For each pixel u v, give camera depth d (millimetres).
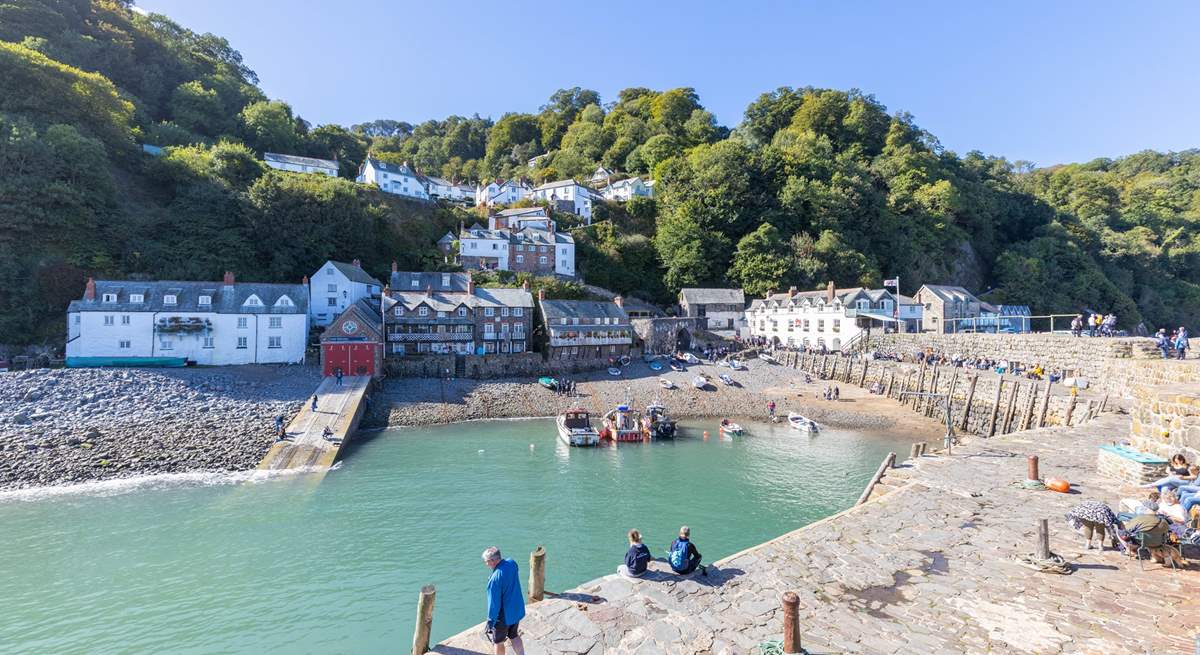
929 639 9711
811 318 75375
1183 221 123000
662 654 9555
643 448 40812
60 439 33688
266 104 108125
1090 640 9445
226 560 21719
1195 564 12086
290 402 43812
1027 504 16266
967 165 141375
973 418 44969
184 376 46219
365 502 28344
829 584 11977
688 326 77750
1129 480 17781
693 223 97312
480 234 87188
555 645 9859
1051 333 48375
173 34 119688
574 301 70562
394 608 18562
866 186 104000
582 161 140625
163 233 65438
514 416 51156
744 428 48094
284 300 56250
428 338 62500
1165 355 36281
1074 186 141500
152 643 16422
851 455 39062
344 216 79125
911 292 96375
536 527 25625
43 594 19047
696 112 146500
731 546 23625
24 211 53781
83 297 52500
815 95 138000
